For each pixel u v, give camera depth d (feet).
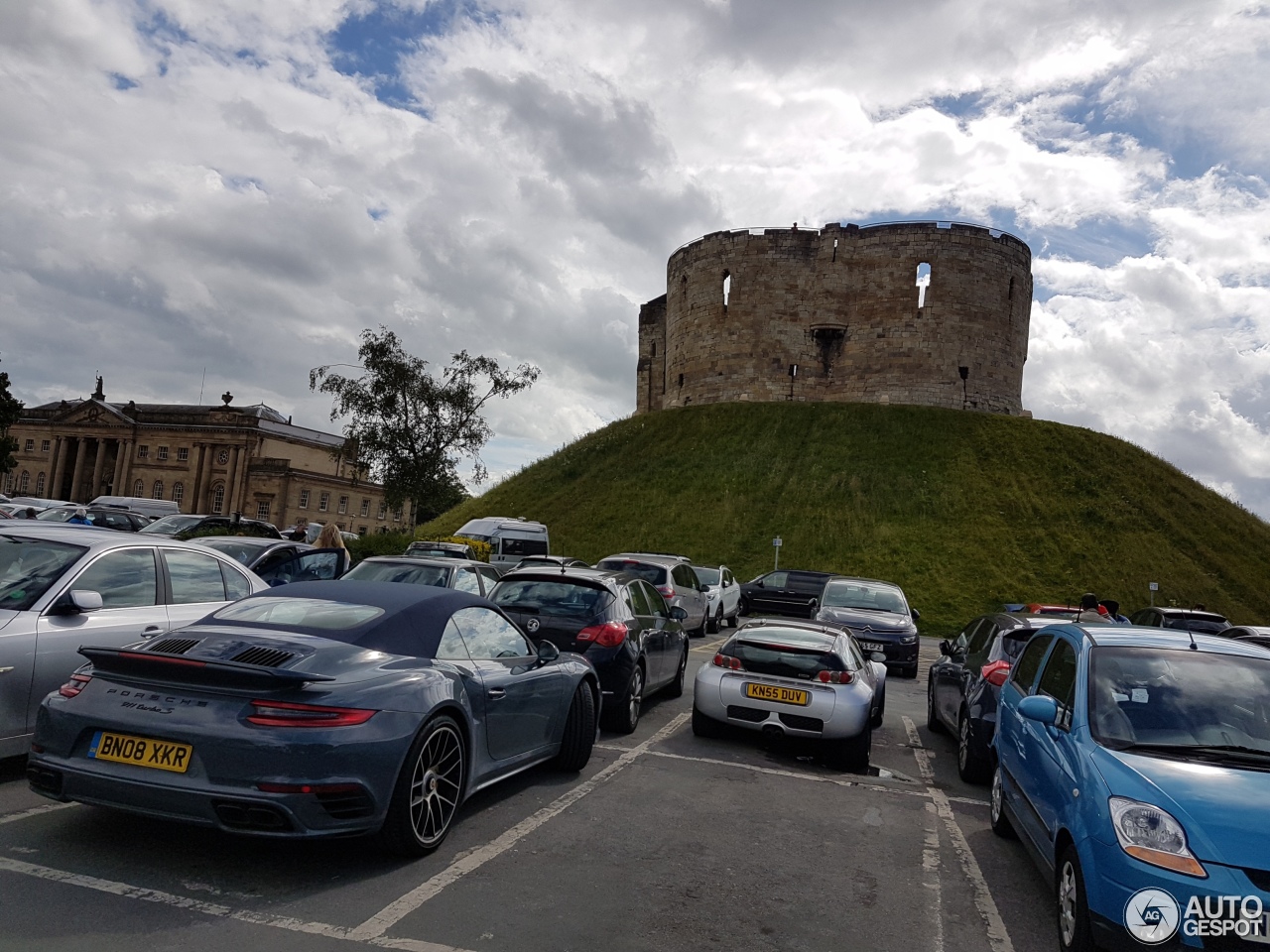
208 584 24.16
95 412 270.05
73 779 14.67
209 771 14.11
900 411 175.94
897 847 19.94
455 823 18.76
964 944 14.73
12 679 18.43
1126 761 14.60
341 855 16.31
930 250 182.91
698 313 200.34
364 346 98.99
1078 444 165.78
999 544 133.39
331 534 46.98
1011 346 188.85
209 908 13.47
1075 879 13.94
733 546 136.15
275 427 271.90
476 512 167.84
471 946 12.83
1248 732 15.76
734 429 177.27
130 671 14.99
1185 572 129.08
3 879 13.94
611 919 14.29
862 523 139.74
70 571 20.59
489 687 18.71
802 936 14.40
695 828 19.88
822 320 187.73
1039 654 21.17
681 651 38.73
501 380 100.99
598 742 28.45
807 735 27.68
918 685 52.16
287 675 14.35
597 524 150.20
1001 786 20.97
